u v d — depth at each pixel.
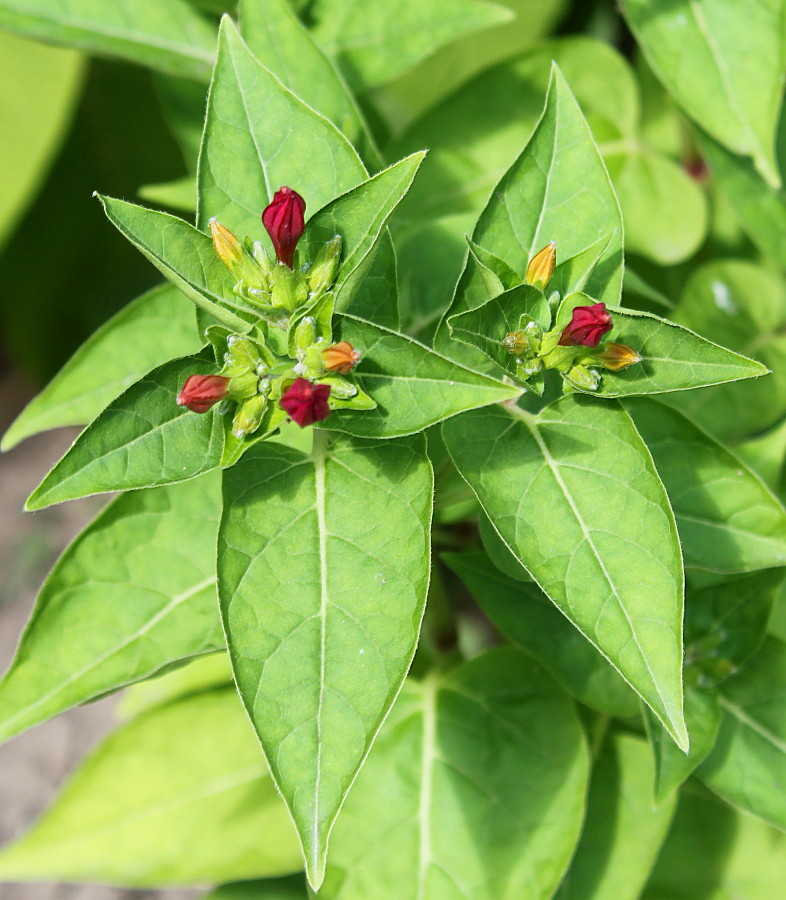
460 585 0.87
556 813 0.75
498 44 1.05
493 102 0.82
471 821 0.75
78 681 0.72
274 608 0.67
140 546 0.73
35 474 1.42
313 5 0.79
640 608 0.67
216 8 0.79
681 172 0.83
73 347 1.38
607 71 0.83
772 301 0.84
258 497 0.68
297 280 0.69
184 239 0.69
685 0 0.79
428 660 0.78
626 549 0.68
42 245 1.31
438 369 0.67
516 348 0.69
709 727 0.73
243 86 0.70
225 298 0.69
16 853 0.82
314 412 0.66
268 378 0.68
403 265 0.76
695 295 0.84
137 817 0.82
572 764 0.75
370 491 0.68
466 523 0.79
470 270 0.69
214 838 0.81
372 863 0.75
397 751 0.76
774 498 0.72
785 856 0.80
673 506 0.73
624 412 0.69
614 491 0.68
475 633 0.87
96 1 0.80
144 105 1.25
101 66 1.21
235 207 0.71
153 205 1.31
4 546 1.37
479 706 0.76
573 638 0.74
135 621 0.72
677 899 0.81
